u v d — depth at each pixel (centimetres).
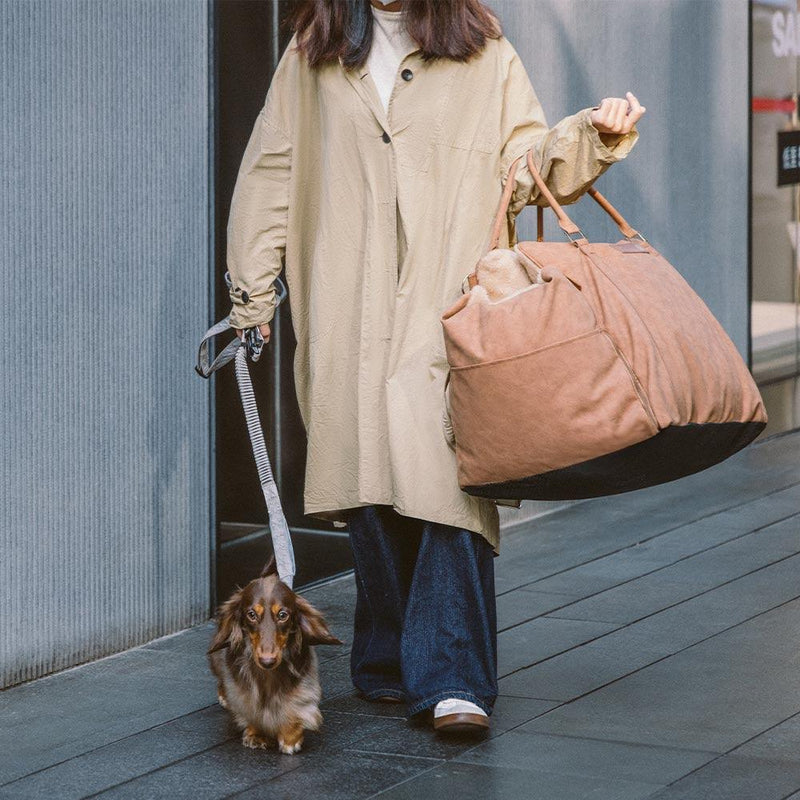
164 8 611
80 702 541
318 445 525
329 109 511
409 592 511
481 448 461
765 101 1171
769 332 1188
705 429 458
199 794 451
